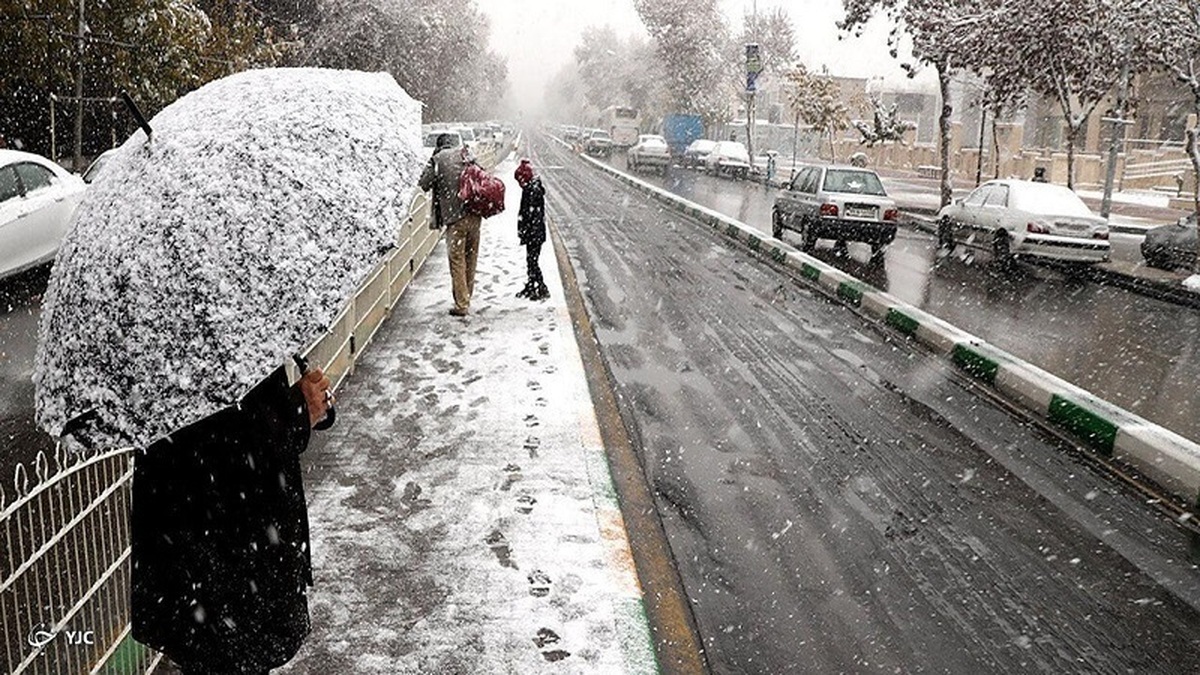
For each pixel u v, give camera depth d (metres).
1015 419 7.21
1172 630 4.15
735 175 38.81
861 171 16.88
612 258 15.16
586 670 3.60
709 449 6.37
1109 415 6.72
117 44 15.94
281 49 23.50
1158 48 14.27
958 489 5.75
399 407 6.79
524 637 3.81
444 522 4.89
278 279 2.30
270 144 2.47
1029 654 3.94
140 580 2.63
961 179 38.09
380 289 9.11
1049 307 12.12
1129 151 35.09
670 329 10.06
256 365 2.26
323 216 2.42
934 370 8.69
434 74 41.94
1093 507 5.51
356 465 5.66
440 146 9.59
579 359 8.24
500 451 5.95
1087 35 17.12
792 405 7.43
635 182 32.53
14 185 10.00
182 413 2.22
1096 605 4.36
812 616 4.21
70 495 3.08
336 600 4.07
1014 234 14.98
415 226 11.99
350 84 2.96
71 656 3.00
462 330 9.21
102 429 2.24
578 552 4.58
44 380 2.35
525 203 10.50
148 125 2.51
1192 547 5.00
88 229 2.40
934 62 20.69
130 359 2.22
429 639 3.78
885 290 12.95
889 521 5.25
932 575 4.62
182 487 2.57
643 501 5.44
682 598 4.33
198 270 2.25
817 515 5.31
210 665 2.63
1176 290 13.35
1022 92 20.25
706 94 53.44
